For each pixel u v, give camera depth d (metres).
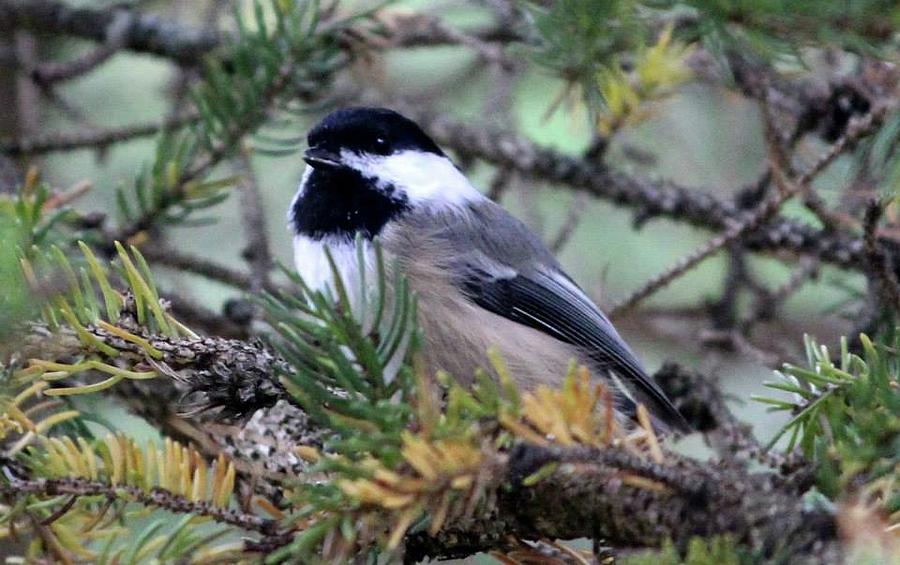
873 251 6.31
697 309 9.84
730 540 3.97
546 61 6.06
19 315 4.68
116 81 12.09
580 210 9.48
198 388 4.95
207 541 4.95
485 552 5.05
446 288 7.81
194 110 9.65
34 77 9.71
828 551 4.01
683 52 7.47
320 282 7.71
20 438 5.75
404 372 4.34
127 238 7.72
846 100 8.46
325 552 4.55
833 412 4.50
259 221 8.84
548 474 4.23
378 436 4.12
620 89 7.48
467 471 4.09
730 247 8.82
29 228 6.13
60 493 4.80
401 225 7.84
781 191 7.50
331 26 7.91
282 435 5.36
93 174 11.66
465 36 9.31
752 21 4.46
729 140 11.04
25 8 10.27
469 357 7.84
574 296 8.42
